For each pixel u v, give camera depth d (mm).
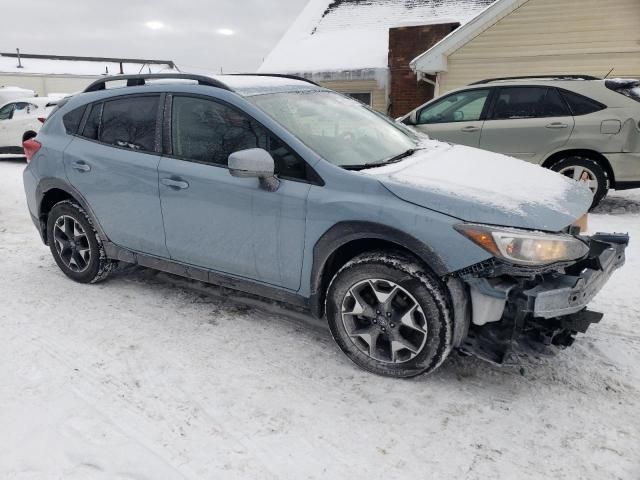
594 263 2717
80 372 2994
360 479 2219
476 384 2883
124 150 3758
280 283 3213
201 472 2250
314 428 2533
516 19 10695
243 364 3090
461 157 3422
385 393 2803
